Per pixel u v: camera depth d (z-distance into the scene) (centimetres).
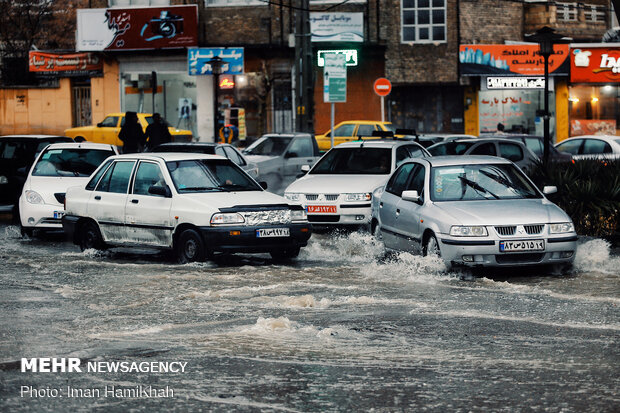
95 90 4928
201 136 4791
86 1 4919
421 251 1636
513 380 892
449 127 4775
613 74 4775
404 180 1811
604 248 1772
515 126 4747
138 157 1867
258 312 1259
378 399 829
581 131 4869
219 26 4775
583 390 855
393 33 4719
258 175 2808
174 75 4828
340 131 4244
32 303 1340
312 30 4669
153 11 4744
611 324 1151
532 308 1263
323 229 2414
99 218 1886
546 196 1862
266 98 4744
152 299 1366
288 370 938
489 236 1527
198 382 894
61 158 2325
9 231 2456
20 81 5097
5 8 5034
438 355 998
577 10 4881
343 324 1168
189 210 1722
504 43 4791
